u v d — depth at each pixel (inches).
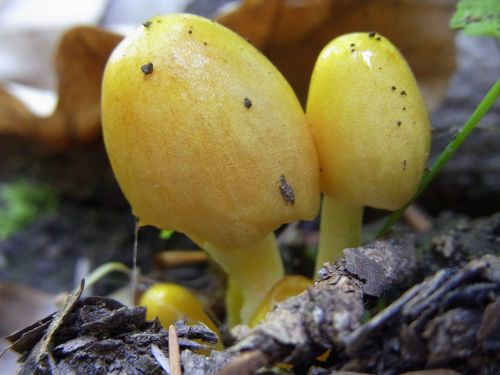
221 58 2.0
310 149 2.1
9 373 2.8
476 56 4.0
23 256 4.1
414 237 2.7
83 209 4.4
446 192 3.9
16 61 4.6
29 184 4.5
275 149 2.0
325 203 2.5
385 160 2.1
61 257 4.1
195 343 1.9
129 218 4.3
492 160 3.8
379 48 2.2
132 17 4.7
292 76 3.5
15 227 4.3
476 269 1.8
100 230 4.2
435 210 4.0
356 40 2.2
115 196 4.4
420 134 2.2
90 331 2.0
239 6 3.0
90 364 1.9
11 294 3.3
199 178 2.0
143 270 3.9
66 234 4.2
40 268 4.0
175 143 2.0
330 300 1.8
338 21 3.2
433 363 1.8
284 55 3.4
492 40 4.0
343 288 1.9
